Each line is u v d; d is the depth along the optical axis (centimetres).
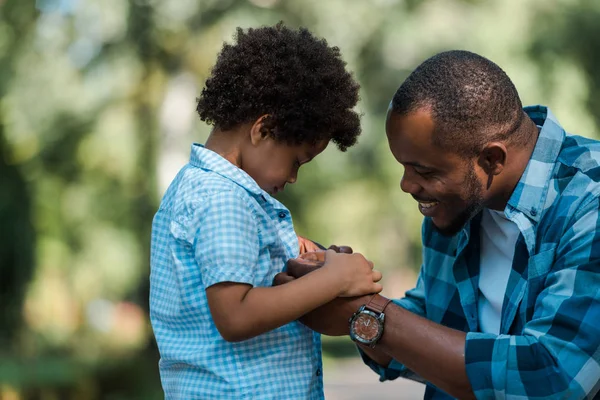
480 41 1451
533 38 1438
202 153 304
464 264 331
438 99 292
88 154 1559
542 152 304
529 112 325
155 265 307
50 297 1741
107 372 1472
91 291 1695
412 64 1530
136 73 1494
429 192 301
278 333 295
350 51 1484
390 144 302
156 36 1509
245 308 279
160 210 311
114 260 1584
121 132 1541
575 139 310
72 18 1480
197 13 1491
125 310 2058
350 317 292
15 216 1558
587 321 274
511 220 301
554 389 271
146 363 1589
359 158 1702
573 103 1418
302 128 305
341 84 320
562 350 273
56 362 1598
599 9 1459
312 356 304
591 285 279
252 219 291
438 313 343
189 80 1570
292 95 303
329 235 1866
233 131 310
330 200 1792
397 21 1473
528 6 1452
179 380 296
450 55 301
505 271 321
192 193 294
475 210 304
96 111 1519
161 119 1575
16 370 1470
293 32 320
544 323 279
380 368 338
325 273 288
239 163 310
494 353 276
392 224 2031
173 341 298
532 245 298
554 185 301
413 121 293
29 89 1477
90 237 1590
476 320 328
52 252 1584
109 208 1586
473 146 294
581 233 286
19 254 1566
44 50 1488
